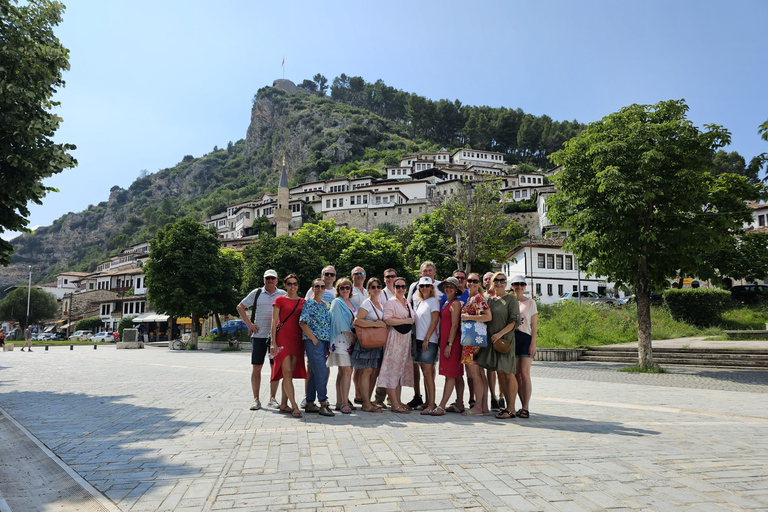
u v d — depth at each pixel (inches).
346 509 124.1
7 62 393.7
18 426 244.5
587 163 628.4
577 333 943.0
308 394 289.6
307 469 161.6
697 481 147.4
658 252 601.9
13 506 137.1
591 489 139.4
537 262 1931.6
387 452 183.6
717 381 498.0
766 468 162.6
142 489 142.8
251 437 213.8
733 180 665.0
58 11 438.6
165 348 1551.4
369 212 3715.6
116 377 522.6
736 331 868.0
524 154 6599.4
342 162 6633.9
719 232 603.8
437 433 220.4
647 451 185.5
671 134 586.2
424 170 4414.4
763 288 1199.6
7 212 402.3
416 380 319.0
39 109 408.8
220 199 7470.5
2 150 376.2
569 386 450.6
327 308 285.1
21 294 2849.4
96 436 219.1
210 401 335.0
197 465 168.4
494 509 123.7
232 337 1487.5
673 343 826.8
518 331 281.1
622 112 628.1
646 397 370.0
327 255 1679.4
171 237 1444.4
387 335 290.0
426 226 1366.9
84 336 2459.4
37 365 735.7
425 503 128.1
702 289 1122.0
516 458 173.9
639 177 580.7
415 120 7559.1
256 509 125.0
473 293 291.9
